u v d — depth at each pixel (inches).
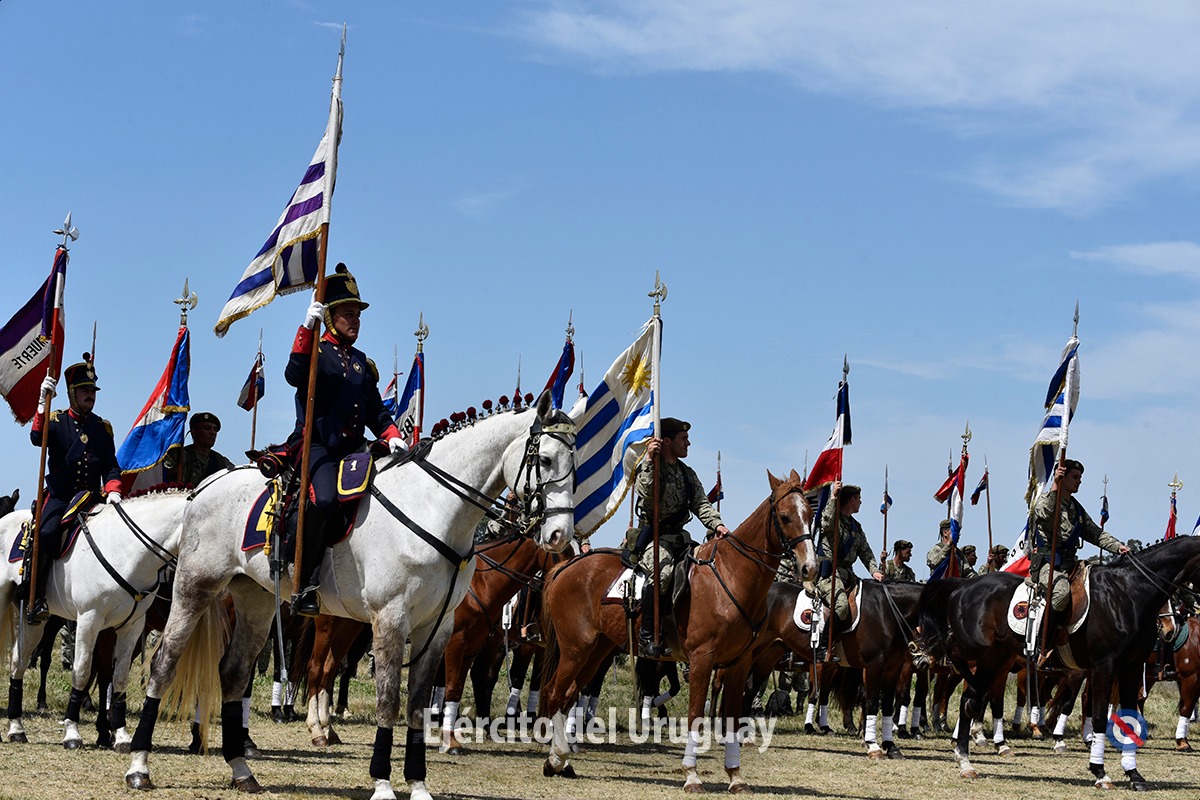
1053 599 615.5
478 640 605.9
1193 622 834.2
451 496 410.3
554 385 784.9
